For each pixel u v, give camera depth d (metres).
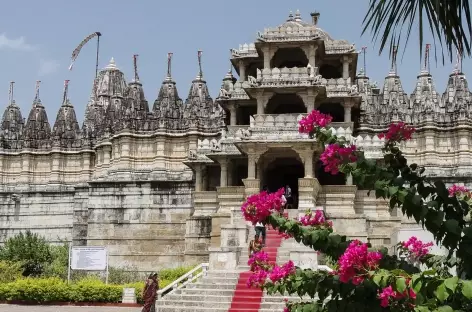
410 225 44.53
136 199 51.97
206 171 50.34
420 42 9.77
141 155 54.72
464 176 48.03
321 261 35.56
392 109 53.66
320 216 11.54
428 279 8.59
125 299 36.41
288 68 46.50
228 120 54.00
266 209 11.20
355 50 49.00
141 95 57.00
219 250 32.25
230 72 56.25
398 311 9.53
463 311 8.88
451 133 50.62
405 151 51.09
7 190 61.84
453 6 9.73
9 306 36.31
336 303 10.36
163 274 42.97
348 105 48.16
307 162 42.75
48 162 62.66
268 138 43.09
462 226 10.38
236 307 27.83
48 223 60.25
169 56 57.38
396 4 9.96
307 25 50.09
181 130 54.78
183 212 51.06
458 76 55.47
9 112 65.31
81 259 38.84
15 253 48.78
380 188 10.66
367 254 9.34
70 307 35.66
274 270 11.38
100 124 61.62
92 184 52.75
